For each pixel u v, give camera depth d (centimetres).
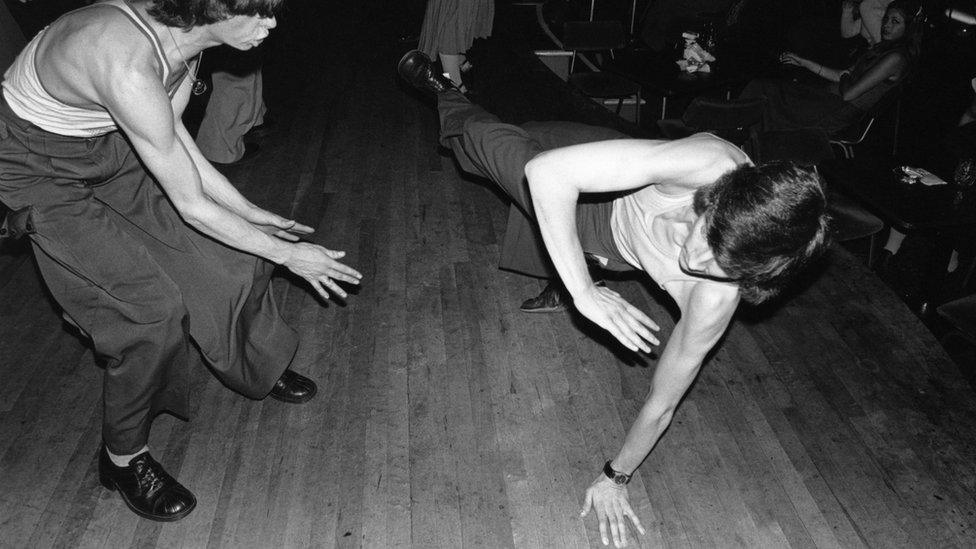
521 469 231
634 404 256
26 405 248
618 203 202
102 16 154
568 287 177
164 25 156
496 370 268
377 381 262
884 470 236
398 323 289
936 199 319
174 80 174
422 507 219
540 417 250
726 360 277
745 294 157
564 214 173
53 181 175
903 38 446
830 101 464
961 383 270
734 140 449
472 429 244
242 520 213
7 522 211
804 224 134
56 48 157
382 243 336
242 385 231
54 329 281
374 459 233
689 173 163
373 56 570
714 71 470
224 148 390
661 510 221
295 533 210
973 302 288
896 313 303
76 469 227
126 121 159
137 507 212
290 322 287
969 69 625
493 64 572
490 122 243
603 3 789
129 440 204
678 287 184
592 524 216
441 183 388
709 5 595
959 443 246
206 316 208
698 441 243
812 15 688
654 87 446
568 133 240
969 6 641
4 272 309
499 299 303
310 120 453
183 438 238
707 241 144
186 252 203
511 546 209
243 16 156
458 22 448
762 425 250
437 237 343
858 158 356
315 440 239
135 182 194
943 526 219
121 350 187
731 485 229
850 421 254
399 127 449
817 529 217
